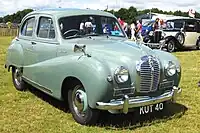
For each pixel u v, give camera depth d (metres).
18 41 7.01
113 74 4.58
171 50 16.94
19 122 5.16
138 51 5.04
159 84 5.07
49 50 5.72
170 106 6.06
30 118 5.35
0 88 7.40
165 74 5.15
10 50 7.26
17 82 7.27
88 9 6.39
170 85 5.28
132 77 4.74
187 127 5.03
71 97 5.20
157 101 4.95
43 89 5.87
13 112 5.65
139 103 4.74
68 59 5.11
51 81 5.51
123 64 4.71
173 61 5.31
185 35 17.28
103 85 4.51
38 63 6.01
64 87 5.31
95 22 6.09
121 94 4.67
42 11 6.38
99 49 5.05
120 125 5.02
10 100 6.41
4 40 24.31
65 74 5.08
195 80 8.57
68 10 6.14
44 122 5.16
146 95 4.94
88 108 4.85
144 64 4.81
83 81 4.71
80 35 5.78
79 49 5.07
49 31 5.89
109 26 6.28
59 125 5.03
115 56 4.82
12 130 4.82
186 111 5.80
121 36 6.36
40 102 6.29
